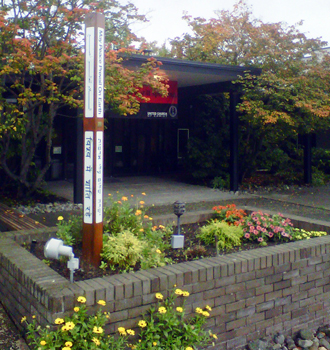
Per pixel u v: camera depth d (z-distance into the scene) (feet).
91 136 14.32
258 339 14.21
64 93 32.48
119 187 43.80
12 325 13.32
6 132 28.91
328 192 44.55
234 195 41.06
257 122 41.39
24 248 15.40
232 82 40.57
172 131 58.65
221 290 13.37
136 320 11.95
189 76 39.73
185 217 21.21
